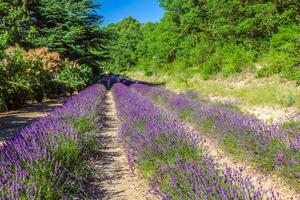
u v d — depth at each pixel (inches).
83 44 1064.2
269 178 166.6
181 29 1242.6
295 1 676.7
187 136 189.6
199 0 1044.5
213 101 408.8
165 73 1337.4
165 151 166.6
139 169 174.7
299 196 141.4
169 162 154.1
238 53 696.4
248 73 599.8
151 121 228.5
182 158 156.3
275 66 518.9
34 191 113.0
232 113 265.4
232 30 792.3
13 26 824.9
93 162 196.7
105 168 192.5
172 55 1395.2
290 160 154.6
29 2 895.7
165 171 144.8
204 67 797.9
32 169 127.9
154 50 1665.8
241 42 772.0
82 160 179.8
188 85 700.0
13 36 800.9
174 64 1283.2
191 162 144.6
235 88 539.8
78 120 241.9
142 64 2089.1
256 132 193.3
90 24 1083.3
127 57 2506.2
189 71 965.2
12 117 373.4
